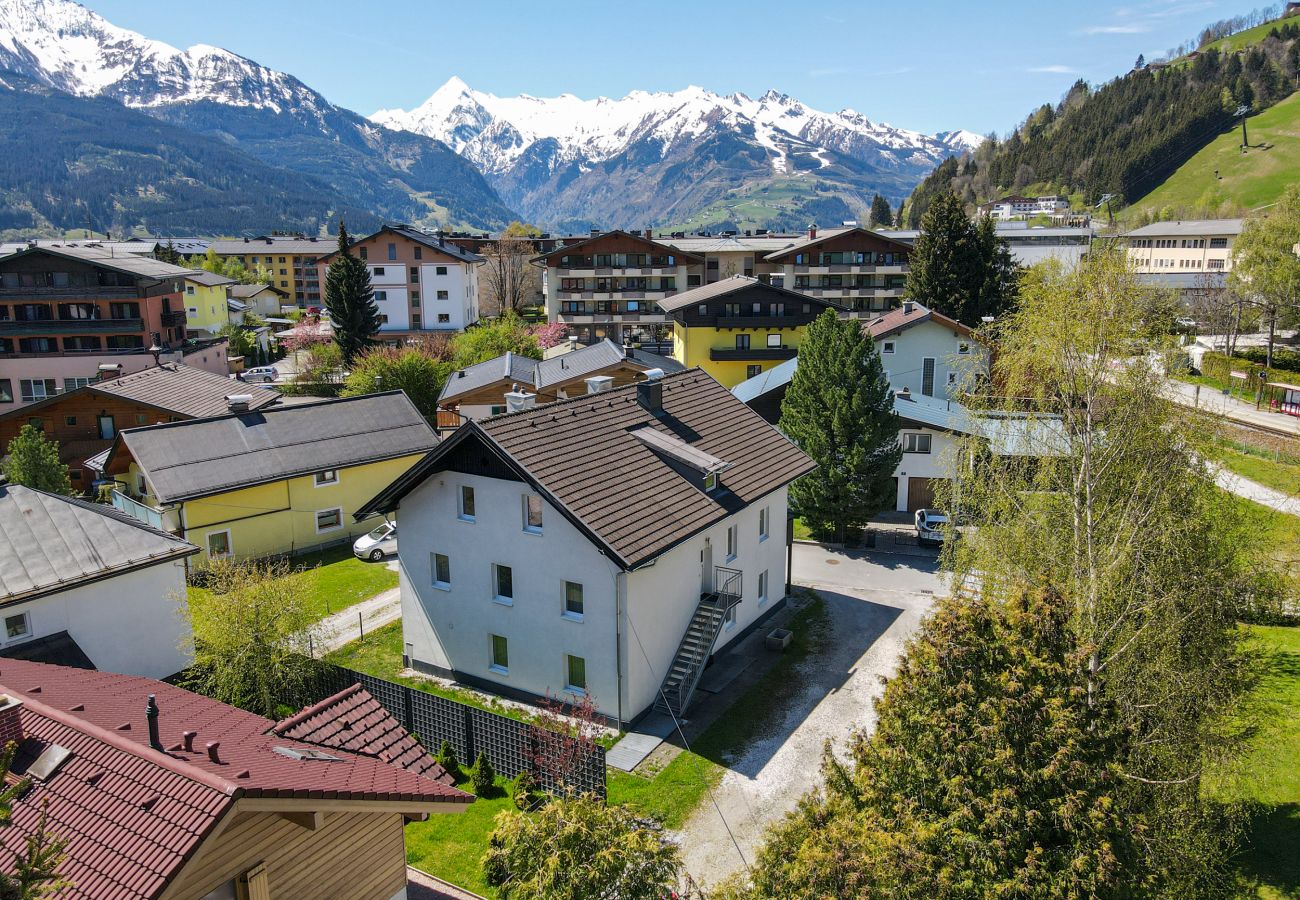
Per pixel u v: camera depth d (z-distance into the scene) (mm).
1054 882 12352
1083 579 21438
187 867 11195
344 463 44875
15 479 41875
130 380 55062
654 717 28125
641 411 32750
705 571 30828
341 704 18516
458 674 30875
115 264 75062
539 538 27625
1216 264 133250
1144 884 13211
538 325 109562
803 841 13336
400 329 117125
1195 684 19719
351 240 115250
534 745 24109
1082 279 22516
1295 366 77375
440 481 29641
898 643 33594
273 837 13508
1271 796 22953
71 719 13898
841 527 44500
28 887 9617
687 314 72500
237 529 41812
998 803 12773
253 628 26297
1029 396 24281
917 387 58625
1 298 71875
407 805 14727
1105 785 13258
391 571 42062
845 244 97938
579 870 14344
